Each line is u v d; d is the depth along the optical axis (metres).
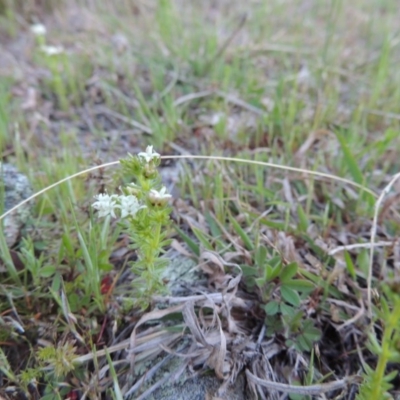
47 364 0.17
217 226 0.22
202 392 0.16
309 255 0.20
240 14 0.50
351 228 0.24
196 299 0.18
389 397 0.14
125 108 0.33
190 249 0.21
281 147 0.30
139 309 0.19
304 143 0.28
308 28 0.48
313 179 0.24
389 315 0.13
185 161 0.27
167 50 0.41
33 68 0.40
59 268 0.20
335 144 0.29
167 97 0.32
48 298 0.19
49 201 0.22
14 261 0.20
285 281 0.18
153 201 0.15
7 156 0.29
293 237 0.22
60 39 0.44
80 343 0.18
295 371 0.17
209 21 0.49
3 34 0.46
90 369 0.18
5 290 0.19
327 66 0.38
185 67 0.38
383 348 0.13
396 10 0.54
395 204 0.25
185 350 0.17
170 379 0.17
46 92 0.36
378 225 0.24
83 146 0.30
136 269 0.17
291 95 0.33
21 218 0.21
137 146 0.30
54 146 0.30
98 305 0.19
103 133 0.31
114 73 0.37
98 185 0.21
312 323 0.18
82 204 0.22
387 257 0.21
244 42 0.43
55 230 0.22
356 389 0.17
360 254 0.21
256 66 0.40
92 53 0.40
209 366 0.17
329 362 0.18
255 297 0.19
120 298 0.19
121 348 0.17
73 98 0.36
